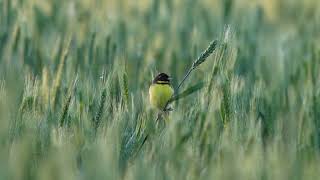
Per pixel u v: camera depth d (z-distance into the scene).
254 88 13.74
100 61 14.41
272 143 13.26
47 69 13.98
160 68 14.59
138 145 13.29
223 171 13.03
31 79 13.80
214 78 13.52
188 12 15.64
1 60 14.45
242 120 13.46
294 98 13.82
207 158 13.19
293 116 13.61
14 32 14.56
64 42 14.28
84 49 14.45
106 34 14.63
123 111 13.51
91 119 13.44
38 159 13.07
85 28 15.02
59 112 13.50
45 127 13.31
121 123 13.39
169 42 15.02
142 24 15.44
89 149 13.12
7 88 13.53
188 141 13.28
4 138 13.17
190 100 13.73
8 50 14.53
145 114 13.48
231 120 13.43
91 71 14.20
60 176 12.97
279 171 13.03
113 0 15.80
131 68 14.46
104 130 13.30
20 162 13.02
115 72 13.69
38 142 13.18
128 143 13.29
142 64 14.52
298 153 13.19
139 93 13.92
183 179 13.04
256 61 14.55
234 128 13.38
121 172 13.06
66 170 12.98
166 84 13.52
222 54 13.55
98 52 14.46
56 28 15.16
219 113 13.43
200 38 15.07
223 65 13.55
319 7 16.73
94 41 14.45
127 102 13.55
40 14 15.25
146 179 13.00
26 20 14.91
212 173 13.02
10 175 12.98
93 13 15.38
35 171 13.00
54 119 13.48
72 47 14.48
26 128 13.24
